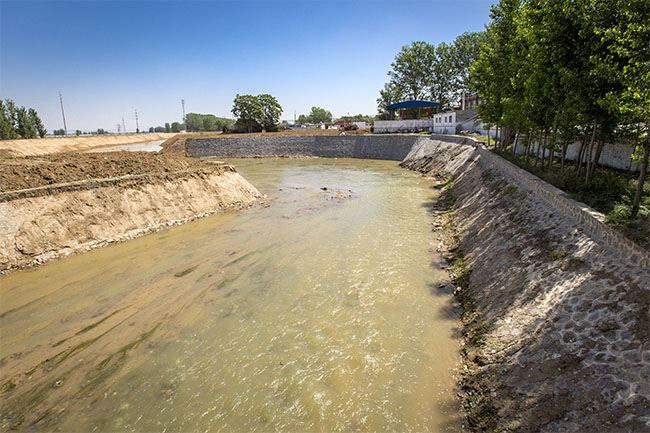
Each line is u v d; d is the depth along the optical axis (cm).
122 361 1018
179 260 1705
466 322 1112
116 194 2122
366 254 1714
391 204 2675
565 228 1194
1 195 1702
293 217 2389
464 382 868
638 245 835
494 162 2528
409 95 9169
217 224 2283
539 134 2211
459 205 2406
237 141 7238
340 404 831
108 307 1301
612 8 1343
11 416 845
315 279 1472
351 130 7981
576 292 902
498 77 2870
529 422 678
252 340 1087
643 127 1364
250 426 788
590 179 1603
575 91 1516
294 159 6512
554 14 1555
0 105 6881
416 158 4909
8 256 1605
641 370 641
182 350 1055
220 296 1359
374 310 1223
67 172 2214
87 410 853
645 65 1158
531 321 919
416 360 966
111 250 1847
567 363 743
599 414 617
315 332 1113
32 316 1252
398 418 785
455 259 1593
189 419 814
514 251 1294
